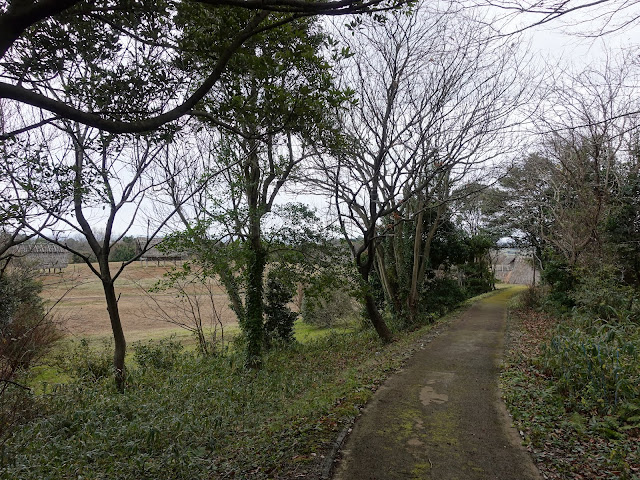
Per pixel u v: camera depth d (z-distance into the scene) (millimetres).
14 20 2869
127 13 4508
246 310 12922
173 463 4965
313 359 13539
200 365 12023
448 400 7199
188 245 11828
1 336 7633
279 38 5082
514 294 35594
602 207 15461
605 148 14727
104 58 4984
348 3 3734
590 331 10977
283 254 12789
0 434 5680
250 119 5215
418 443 5469
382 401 7246
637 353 6812
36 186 6785
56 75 4965
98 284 30562
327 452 5176
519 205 26734
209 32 4641
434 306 22719
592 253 16094
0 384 6488
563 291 19047
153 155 11695
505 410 6621
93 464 5227
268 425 6461
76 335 17453
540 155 20016
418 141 14039
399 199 18000
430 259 23078
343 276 13633
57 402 7613
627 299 12750
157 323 22734
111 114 4652
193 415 6500
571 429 5613
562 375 7250
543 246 24203
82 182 7887
